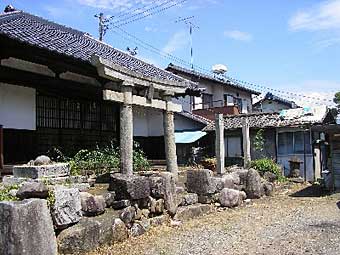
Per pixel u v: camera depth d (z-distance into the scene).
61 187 6.61
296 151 20.66
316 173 19.77
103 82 13.66
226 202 11.46
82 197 7.09
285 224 9.15
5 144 11.03
